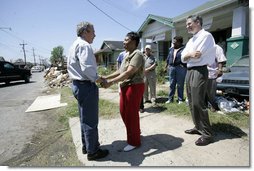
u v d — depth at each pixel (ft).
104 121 14.37
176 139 10.58
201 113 9.64
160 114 14.82
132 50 9.29
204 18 29.43
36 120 16.83
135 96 9.31
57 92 31.94
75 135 12.30
